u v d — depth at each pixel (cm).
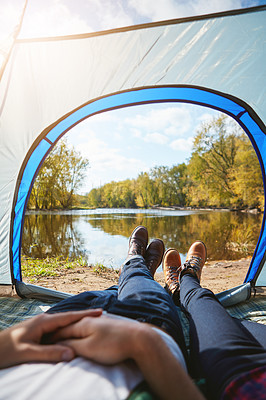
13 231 211
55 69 187
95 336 60
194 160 1973
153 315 88
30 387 50
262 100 191
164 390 54
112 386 52
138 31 181
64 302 109
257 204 1719
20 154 201
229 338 83
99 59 185
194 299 117
